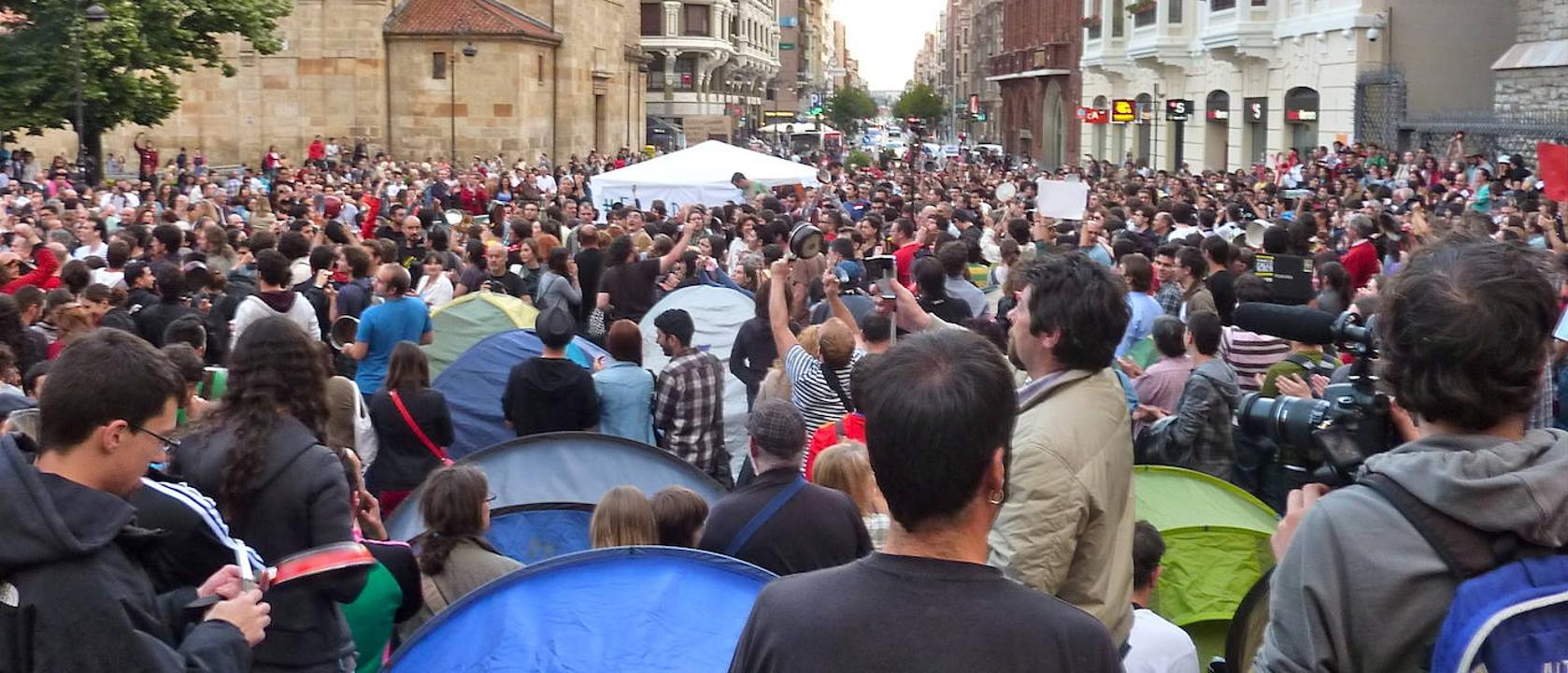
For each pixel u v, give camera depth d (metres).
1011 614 2.56
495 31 53.94
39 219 19.52
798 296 11.52
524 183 37.50
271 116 52.25
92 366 3.53
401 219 18.98
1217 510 6.99
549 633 5.10
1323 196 25.12
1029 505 3.87
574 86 59.97
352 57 52.78
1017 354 4.29
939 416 2.64
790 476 6.01
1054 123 69.44
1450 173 26.73
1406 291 2.77
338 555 4.24
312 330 11.16
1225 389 7.80
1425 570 2.55
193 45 36.44
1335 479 3.17
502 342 12.29
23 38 33.03
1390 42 32.94
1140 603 5.54
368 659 5.28
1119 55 52.78
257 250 14.03
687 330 10.04
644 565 5.39
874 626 2.55
